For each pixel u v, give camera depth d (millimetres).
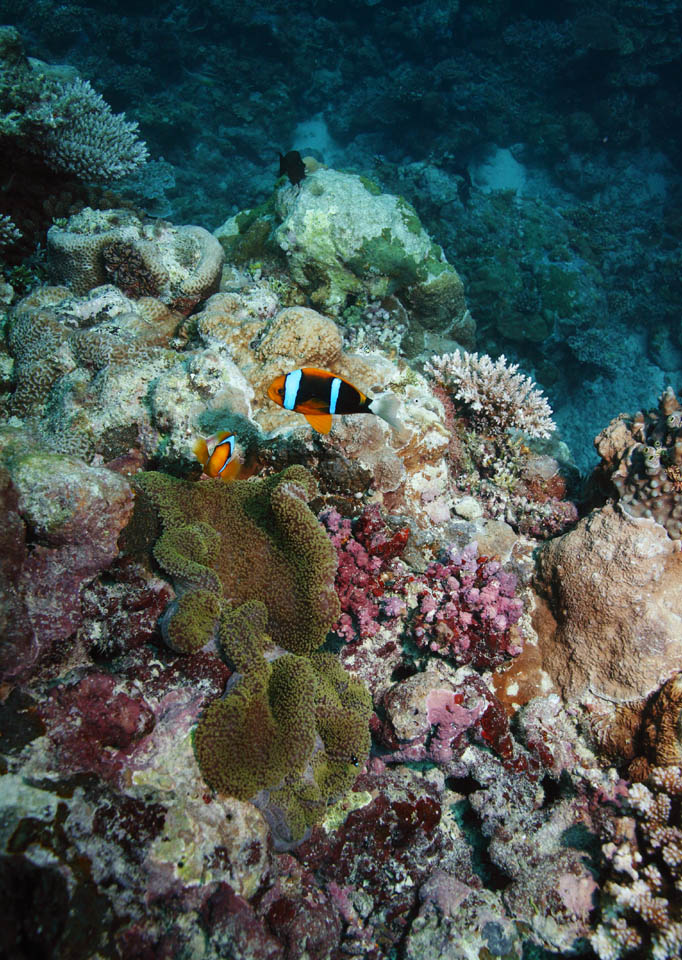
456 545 714
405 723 576
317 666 599
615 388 2035
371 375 785
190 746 520
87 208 910
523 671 656
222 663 555
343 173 1061
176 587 572
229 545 614
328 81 3074
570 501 818
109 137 946
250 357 773
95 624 543
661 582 621
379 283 1033
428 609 625
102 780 485
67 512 507
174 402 695
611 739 614
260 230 1093
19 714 485
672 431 648
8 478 502
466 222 2191
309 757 554
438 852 604
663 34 2770
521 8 3018
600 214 2586
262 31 2861
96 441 714
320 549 578
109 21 2664
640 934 521
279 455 700
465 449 867
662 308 2340
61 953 424
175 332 849
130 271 855
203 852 500
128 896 465
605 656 625
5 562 498
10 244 889
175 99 2705
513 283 1991
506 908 574
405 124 2965
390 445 732
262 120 2885
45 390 754
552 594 674
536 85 3027
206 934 489
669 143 2930
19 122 875
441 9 2980
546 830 589
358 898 590
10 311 830
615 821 566
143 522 570
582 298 2018
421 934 565
